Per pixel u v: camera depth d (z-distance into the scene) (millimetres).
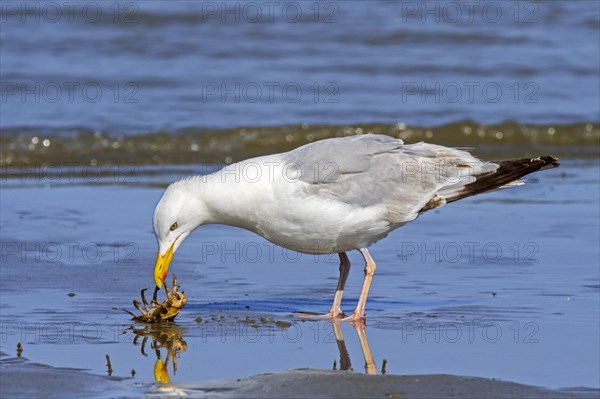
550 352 10445
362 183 11797
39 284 12945
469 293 12695
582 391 9211
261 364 10125
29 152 20688
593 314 11773
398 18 29953
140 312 11773
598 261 14016
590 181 19062
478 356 10336
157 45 27297
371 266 12031
